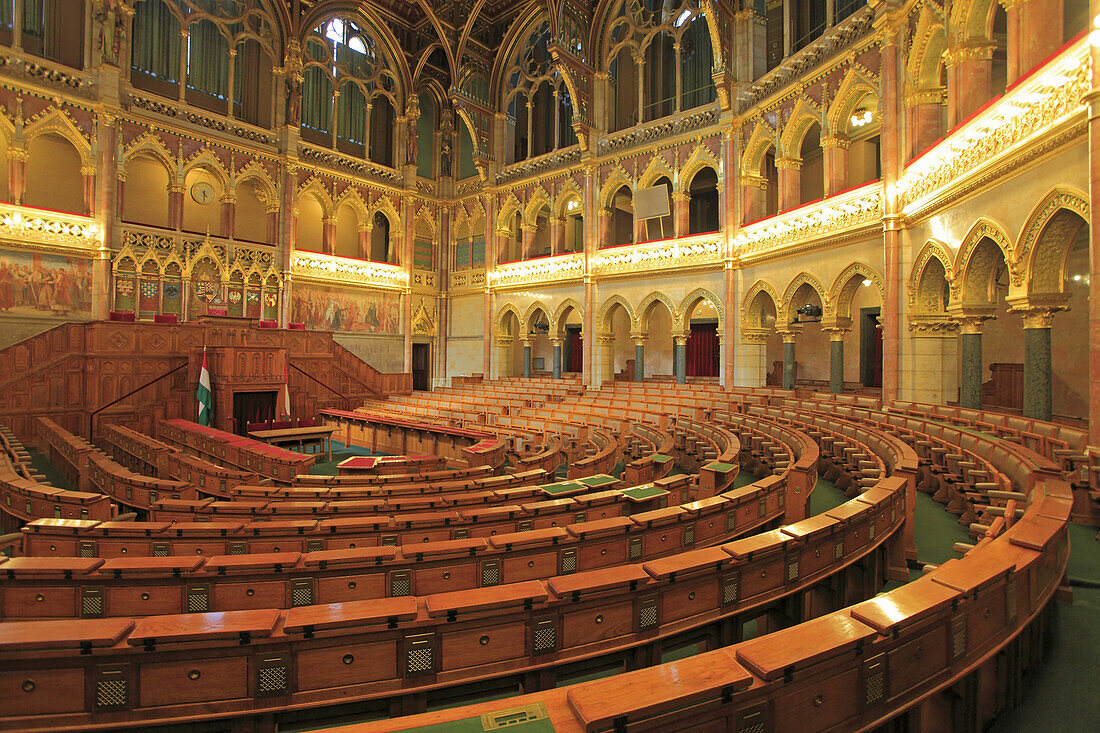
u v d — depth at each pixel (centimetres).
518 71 3303
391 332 3338
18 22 2153
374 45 3288
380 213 3469
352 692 358
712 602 466
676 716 249
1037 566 446
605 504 738
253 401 2147
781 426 1298
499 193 3334
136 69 2502
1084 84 921
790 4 2147
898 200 1611
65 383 1950
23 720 323
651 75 2916
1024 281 1116
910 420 1257
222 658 341
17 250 2123
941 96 1538
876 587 677
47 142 2375
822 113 1928
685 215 2578
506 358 3378
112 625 336
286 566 480
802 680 283
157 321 2166
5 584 459
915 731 332
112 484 1033
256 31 2839
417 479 1039
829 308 1922
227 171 2708
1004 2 1152
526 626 392
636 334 2744
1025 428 1055
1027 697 411
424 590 514
